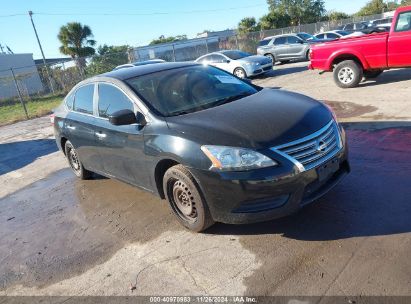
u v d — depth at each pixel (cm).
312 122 363
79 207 532
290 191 335
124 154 457
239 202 343
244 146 337
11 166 852
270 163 330
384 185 423
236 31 4791
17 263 415
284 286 300
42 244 447
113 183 594
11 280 384
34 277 381
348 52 990
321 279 299
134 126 430
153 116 412
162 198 433
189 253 368
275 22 4662
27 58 3409
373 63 964
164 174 399
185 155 363
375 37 944
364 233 345
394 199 391
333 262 315
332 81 1185
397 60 927
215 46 3030
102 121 495
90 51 3603
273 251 345
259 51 2197
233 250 358
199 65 526
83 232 455
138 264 368
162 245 392
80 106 558
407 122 635
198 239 388
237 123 364
